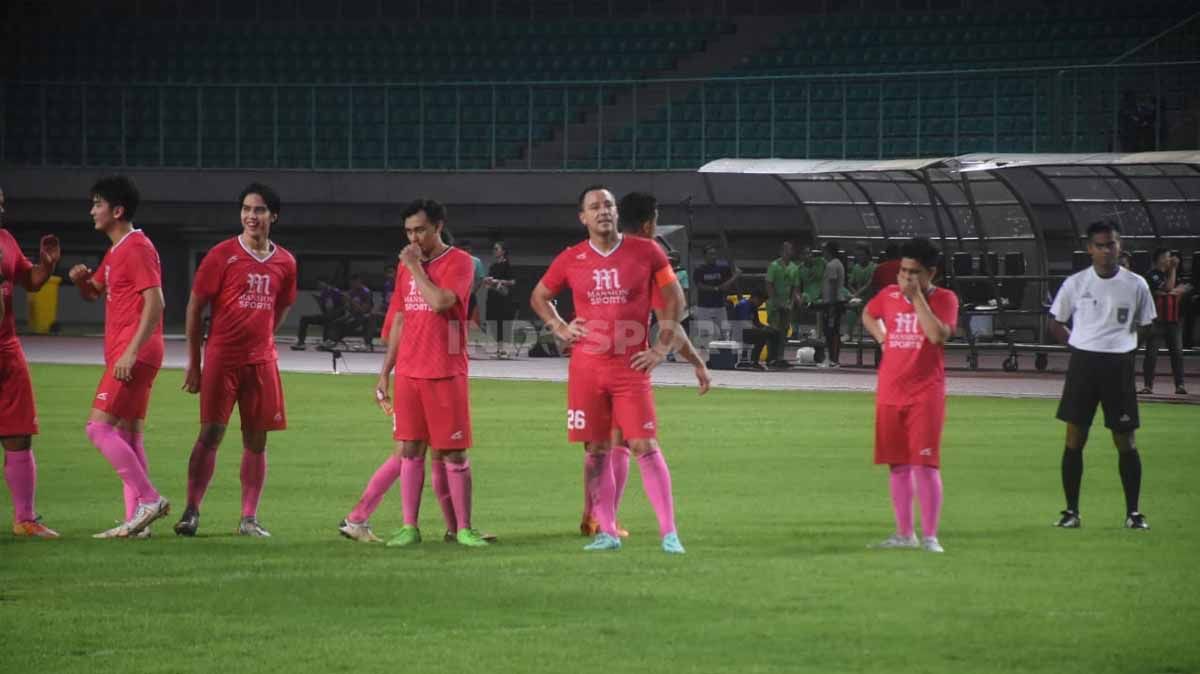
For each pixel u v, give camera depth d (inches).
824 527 1496.1
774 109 5590.6
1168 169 3619.6
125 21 6397.6
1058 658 946.7
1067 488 1524.4
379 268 5767.7
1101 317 1529.3
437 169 5659.5
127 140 5954.7
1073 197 3855.8
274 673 901.2
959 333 4192.9
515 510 1612.9
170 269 5772.6
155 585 1162.6
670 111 5748.0
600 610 1077.8
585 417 1338.6
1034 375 3789.4
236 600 1106.7
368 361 4126.5
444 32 6412.4
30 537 1393.9
